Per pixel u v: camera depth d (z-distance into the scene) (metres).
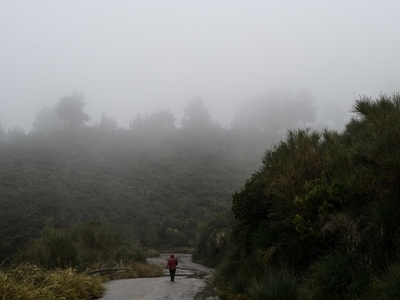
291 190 8.36
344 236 6.20
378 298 4.62
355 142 8.55
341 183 7.10
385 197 6.24
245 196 11.04
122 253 22.95
